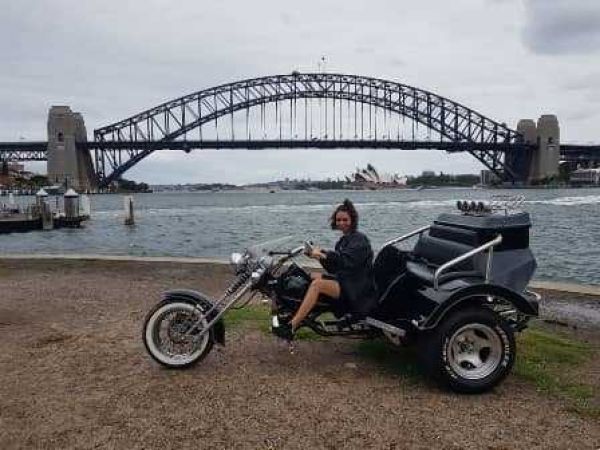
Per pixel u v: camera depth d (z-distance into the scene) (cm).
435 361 480
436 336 480
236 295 548
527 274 527
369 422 426
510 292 489
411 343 534
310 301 521
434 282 492
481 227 514
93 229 4347
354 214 538
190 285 998
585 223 4219
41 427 420
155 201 11600
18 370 542
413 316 521
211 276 1099
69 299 873
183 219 5328
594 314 790
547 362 564
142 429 415
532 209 6250
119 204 9744
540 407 457
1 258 1391
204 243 3098
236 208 7788
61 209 5891
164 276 1101
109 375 526
